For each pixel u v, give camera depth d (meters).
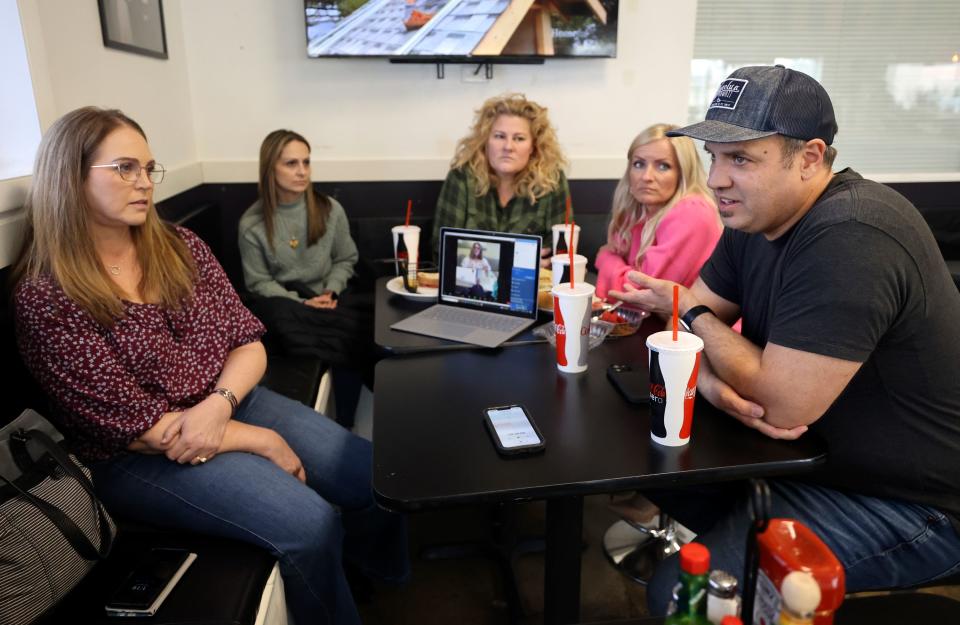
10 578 1.00
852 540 1.17
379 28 3.00
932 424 1.16
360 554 1.66
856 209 1.10
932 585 1.17
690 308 1.36
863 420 1.18
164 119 2.65
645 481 1.02
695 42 3.67
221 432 1.42
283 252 2.56
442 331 1.66
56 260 1.28
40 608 1.04
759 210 1.18
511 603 1.72
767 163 1.14
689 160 1.85
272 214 2.52
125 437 1.32
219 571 1.21
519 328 1.67
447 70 3.17
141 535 1.33
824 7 3.64
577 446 1.11
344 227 2.79
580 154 3.37
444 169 3.27
